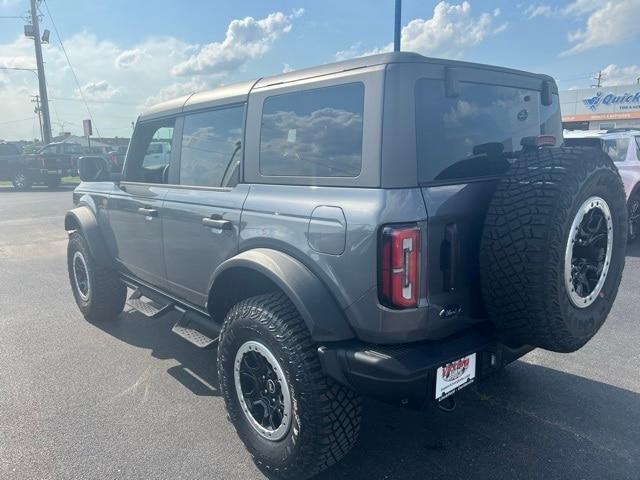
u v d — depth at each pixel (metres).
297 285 2.49
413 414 3.40
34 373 4.07
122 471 2.84
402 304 2.26
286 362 2.53
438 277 2.38
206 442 3.12
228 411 2.99
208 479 2.78
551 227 2.22
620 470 2.80
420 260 2.28
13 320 5.35
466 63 2.66
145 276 4.23
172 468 2.87
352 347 2.42
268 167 2.90
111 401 3.62
